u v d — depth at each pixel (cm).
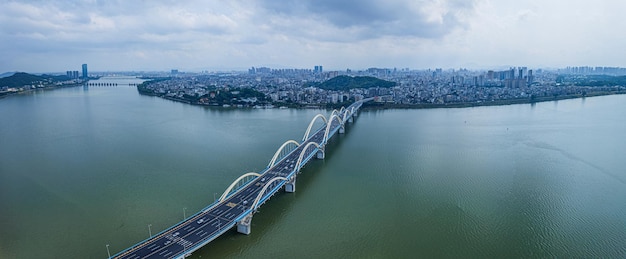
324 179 16662
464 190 15275
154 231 11850
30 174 17162
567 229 12038
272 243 11156
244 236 11512
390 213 13112
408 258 10444
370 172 17638
